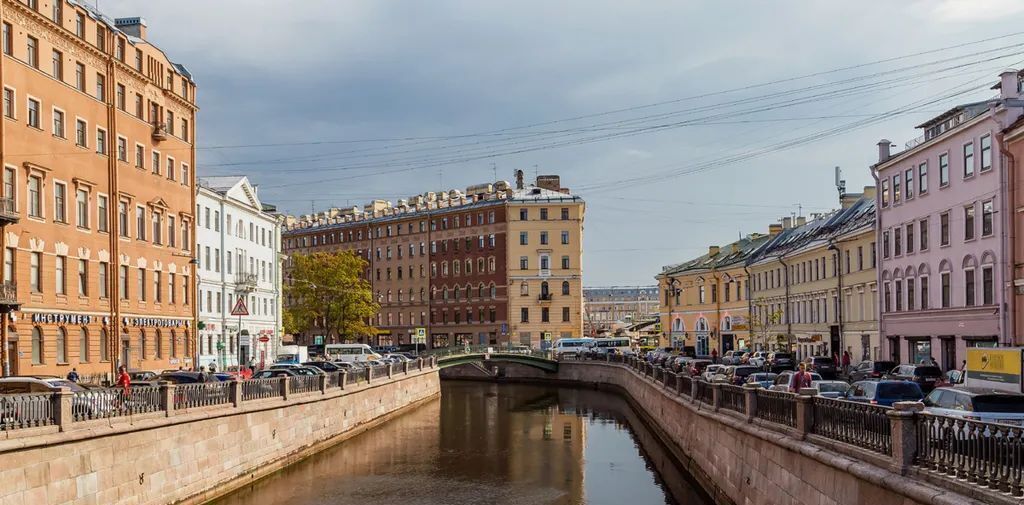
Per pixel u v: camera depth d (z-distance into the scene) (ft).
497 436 142.10
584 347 321.52
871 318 177.88
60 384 80.64
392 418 169.17
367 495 91.66
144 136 158.81
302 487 96.02
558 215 348.79
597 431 149.07
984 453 36.09
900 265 163.12
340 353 255.50
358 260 311.06
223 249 212.02
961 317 138.82
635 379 187.83
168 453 77.92
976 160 133.80
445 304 367.04
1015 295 123.85
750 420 69.77
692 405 97.19
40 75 125.70
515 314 345.72
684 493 91.45
